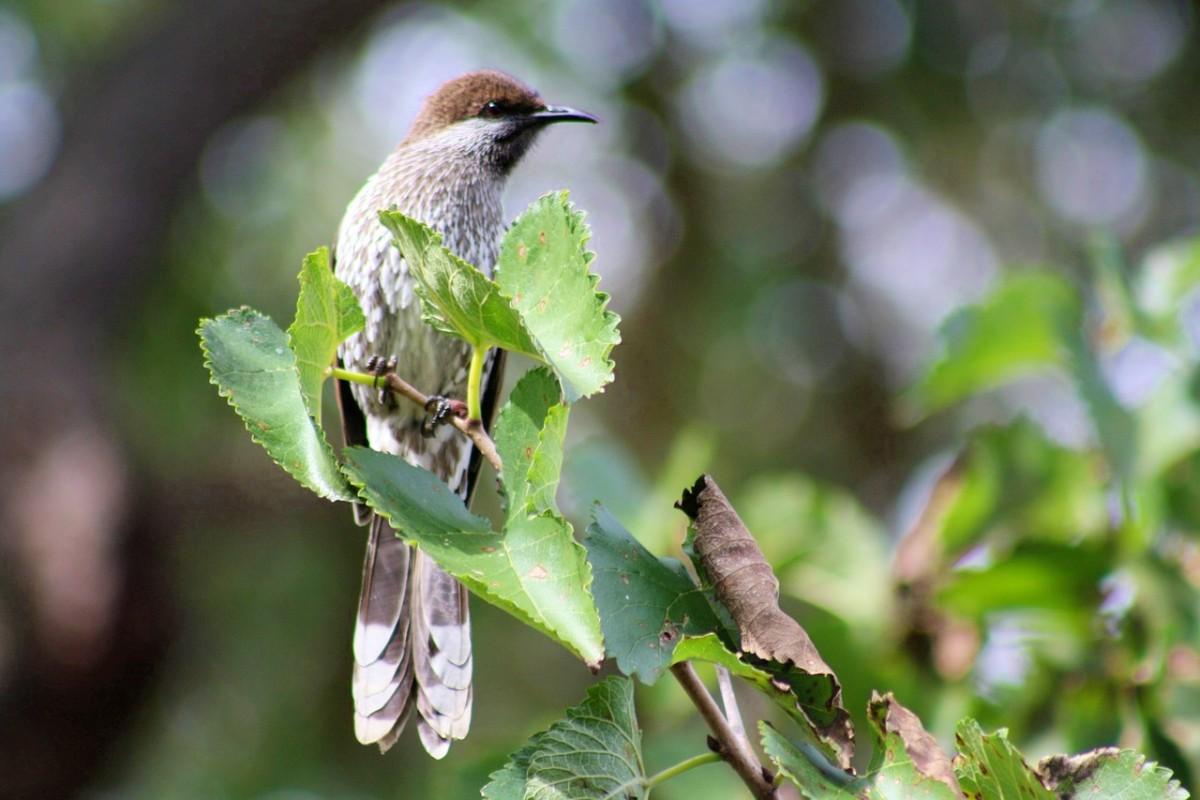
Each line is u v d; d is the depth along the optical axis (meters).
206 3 15.02
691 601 3.76
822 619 5.86
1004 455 5.98
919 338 14.45
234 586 12.51
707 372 13.78
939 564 5.88
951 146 15.02
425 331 7.03
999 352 6.29
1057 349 5.85
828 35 14.92
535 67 15.18
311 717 12.23
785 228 14.85
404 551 5.59
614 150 14.98
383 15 15.53
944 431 13.19
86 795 12.09
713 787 5.41
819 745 3.52
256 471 12.58
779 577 6.14
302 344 3.76
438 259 3.66
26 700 11.58
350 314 3.85
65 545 11.86
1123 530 5.57
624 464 5.83
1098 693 5.45
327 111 15.48
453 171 7.80
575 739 3.54
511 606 3.35
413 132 8.12
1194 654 5.39
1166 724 5.32
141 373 14.02
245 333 3.81
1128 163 14.85
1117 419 5.69
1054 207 14.97
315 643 12.40
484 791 3.47
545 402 3.65
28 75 16.25
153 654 12.02
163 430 13.12
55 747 11.77
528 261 3.76
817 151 15.02
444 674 5.25
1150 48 14.62
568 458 5.79
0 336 13.34
